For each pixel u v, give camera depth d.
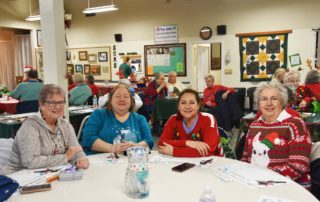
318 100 3.76
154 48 8.68
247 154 1.99
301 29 6.90
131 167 1.37
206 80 5.81
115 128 2.30
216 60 8.06
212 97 5.67
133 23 8.93
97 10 7.69
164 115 5.31
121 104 2.31
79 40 9.93
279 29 7.13
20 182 1.54
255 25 7.36
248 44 7.46
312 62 6.85
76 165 1.80
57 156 1.85
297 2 6.87
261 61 7.38
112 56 9.40
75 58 10.09
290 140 1.82
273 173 1.65
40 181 1.56
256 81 7.47
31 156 1.78
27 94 5.02
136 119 2.41
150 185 1.49
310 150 1.79
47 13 4.27
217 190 1.42
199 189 1.44
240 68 7.62
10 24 9.02
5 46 9.98
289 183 1.50
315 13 6.73
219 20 7.74
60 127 1.99
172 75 6.39
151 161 1.89
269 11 7.18
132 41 9.02
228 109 5.40
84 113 4.35
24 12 9.32
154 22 8.61
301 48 6.95
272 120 1.95
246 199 1.32
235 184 1.49
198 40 8.05
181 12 8.19
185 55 8.27
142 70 8.94
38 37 9.70
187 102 2.12
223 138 2.36
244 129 2.57
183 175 1.63
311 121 3.12
